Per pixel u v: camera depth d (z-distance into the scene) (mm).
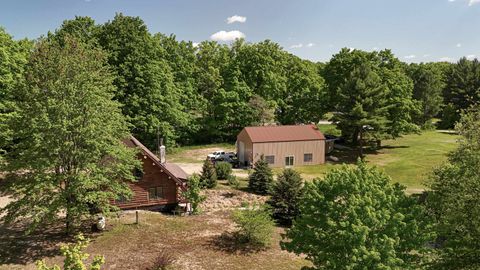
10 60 33562
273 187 27469
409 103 55469
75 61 21109
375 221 10898
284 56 68125
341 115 52219
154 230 23469
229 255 20234
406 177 42000
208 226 24953
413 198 12562
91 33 49188
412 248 11391
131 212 27078
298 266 19328
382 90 51000
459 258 12633
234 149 57812
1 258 18672
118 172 22609
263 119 59719
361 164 13336
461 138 17719
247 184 38938
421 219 12109
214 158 49406
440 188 16031
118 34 48781
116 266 18203
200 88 65312
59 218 23703
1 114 29922
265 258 20141
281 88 64250
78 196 19516
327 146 53812
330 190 12523
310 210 12609
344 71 59219
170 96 52281
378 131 52406
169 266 18297
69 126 19516
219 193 34594
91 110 20188
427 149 55062
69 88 19609
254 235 21828
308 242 12414
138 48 48844
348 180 12352
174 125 56094
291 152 48844
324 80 63719
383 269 10047
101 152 21234
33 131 19125
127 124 23891
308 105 61938
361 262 10586
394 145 59812
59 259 18734
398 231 11266
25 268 17688
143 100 48781
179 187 29250
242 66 63469
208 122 61344
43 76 20703
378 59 61000
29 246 20297
